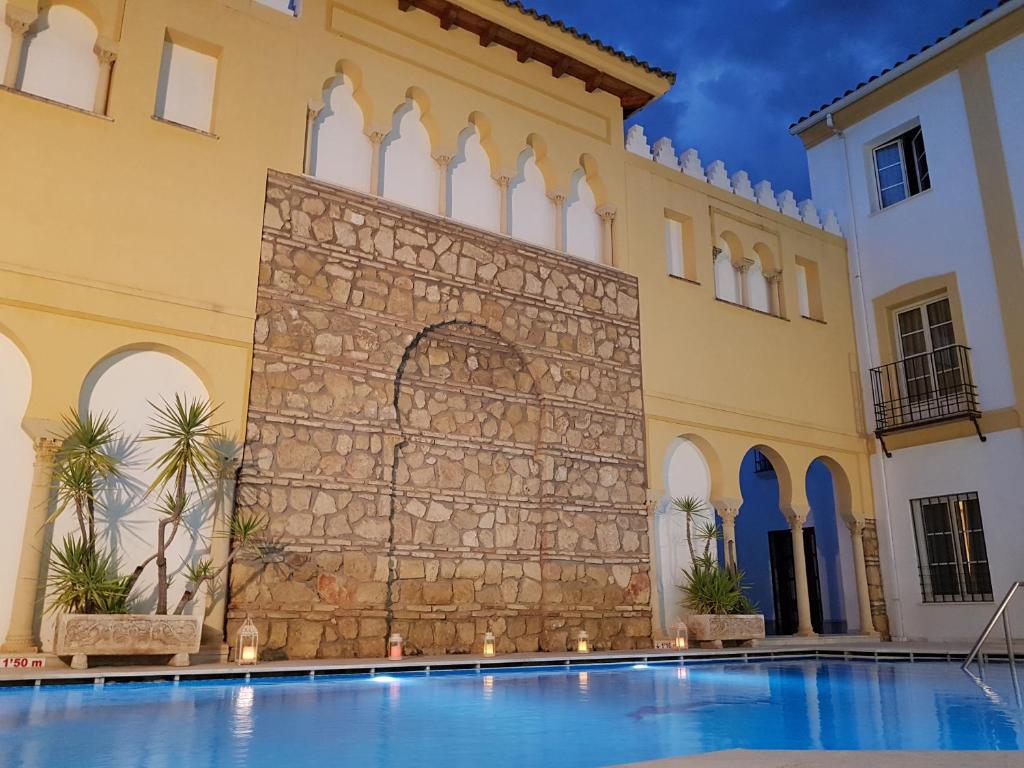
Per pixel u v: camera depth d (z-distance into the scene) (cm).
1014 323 1350
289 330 963
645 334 1295
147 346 884
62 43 918
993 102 1427
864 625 1429
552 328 1193
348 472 965
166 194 920
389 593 971
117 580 767
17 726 486
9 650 734
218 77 991
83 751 412
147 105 930
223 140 972
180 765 383
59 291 832
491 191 1205
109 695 631
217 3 1007
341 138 1084
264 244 971
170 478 858
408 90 1143
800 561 1389
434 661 859
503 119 1221
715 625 1177
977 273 1414
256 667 760
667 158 1415
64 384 816
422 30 1167
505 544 1086
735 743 460
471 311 1113
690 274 1398
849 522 1493
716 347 1379
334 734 478
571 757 416
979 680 820
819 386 1515
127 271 877
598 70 1298
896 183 1599
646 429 1253
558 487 1143
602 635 1131
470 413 1098
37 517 773
